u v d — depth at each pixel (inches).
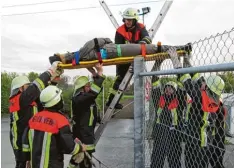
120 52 202.8
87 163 211.5
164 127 203.9
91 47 200.8
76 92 210.7
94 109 215.5
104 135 506.0
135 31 224.4
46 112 161.6
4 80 721.0
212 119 161.2
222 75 114.3
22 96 197.2
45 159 154.9
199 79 167.2
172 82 193.5
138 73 177.9
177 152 195.6
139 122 179.8
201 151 169.6
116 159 344.5
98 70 204.2
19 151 208.2
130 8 223.9
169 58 194.5
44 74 200.7
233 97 117.0
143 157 180.2
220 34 100.1
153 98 205.6
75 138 195.8
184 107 186.7
